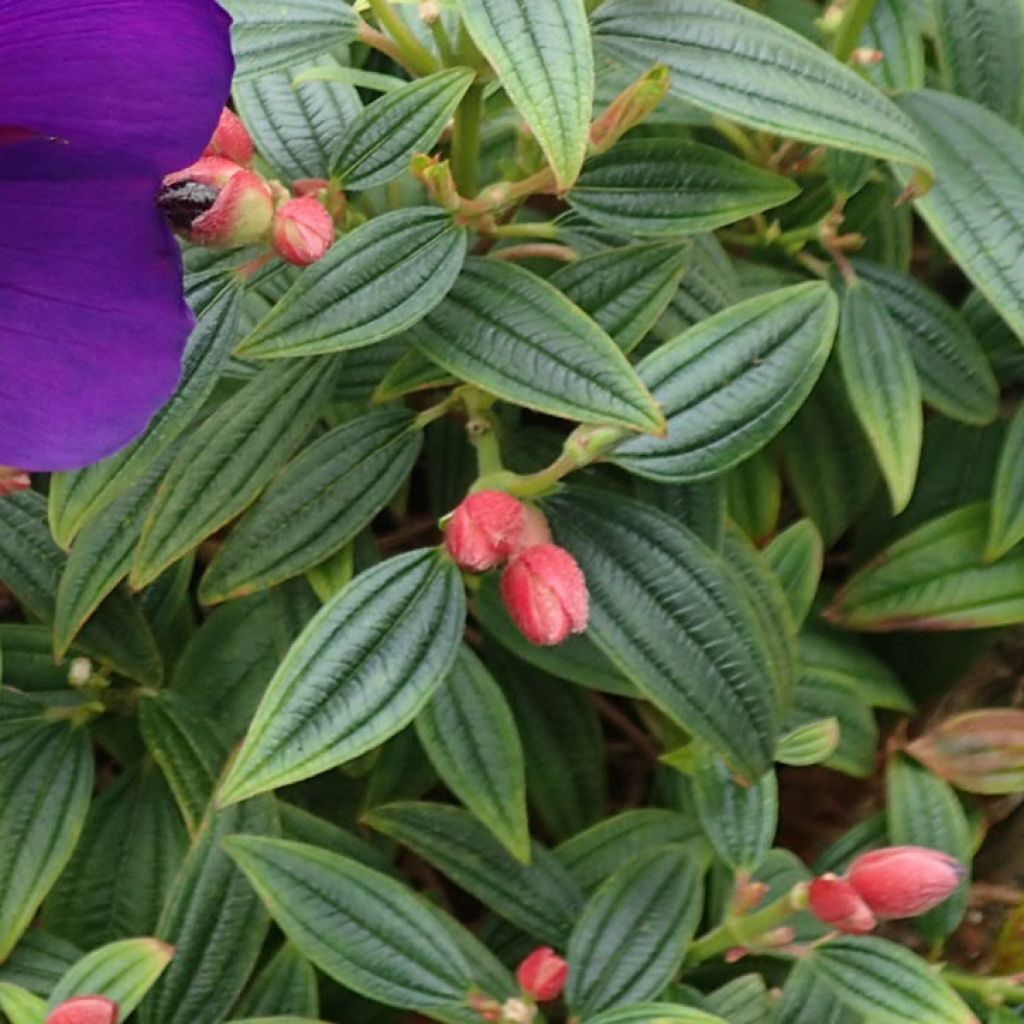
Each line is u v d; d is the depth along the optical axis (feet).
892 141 2.55
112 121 2.37
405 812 2.80
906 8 2.84
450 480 2.93
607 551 2.64
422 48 2.62
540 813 2.92
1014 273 2.66
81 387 2.40
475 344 2.57
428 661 2.59
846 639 2.99
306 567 2.70
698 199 2.67
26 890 2.75
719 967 2.87
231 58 2.34
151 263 2.39
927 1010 2.66
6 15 2.34
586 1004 2.70
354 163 2.59
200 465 2.65
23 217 2.39
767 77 2.55
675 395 2.61
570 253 2.75
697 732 2.64
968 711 3.01
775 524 3.00
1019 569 2.88
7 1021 2.62
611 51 2.57
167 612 2.88
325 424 2.88
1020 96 2.84
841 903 2.59
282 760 2.55
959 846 2.85
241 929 2.75
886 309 2.86
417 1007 2.68
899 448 2.78
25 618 3.01
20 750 2.81
